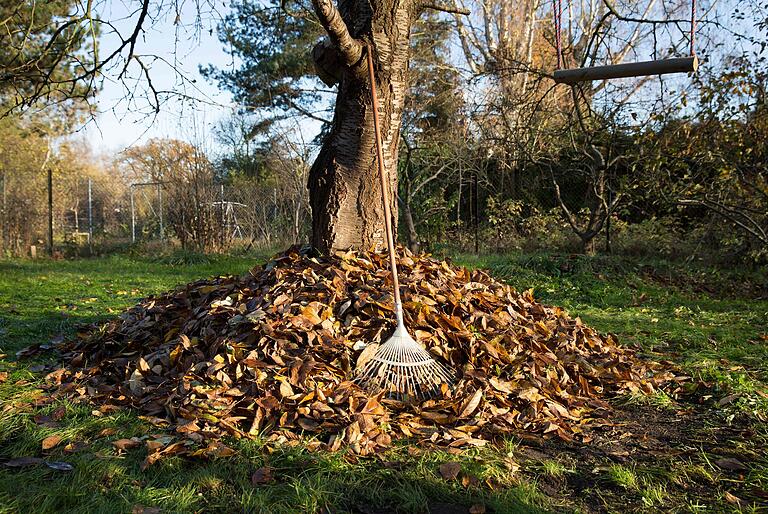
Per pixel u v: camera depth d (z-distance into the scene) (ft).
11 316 20.77
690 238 37.09
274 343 11.53
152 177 49.62
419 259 14.93
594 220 35.83
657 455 9.63
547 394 11.59
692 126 30.99
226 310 12.93
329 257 14.57
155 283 31.48
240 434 9.59
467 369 11.60
